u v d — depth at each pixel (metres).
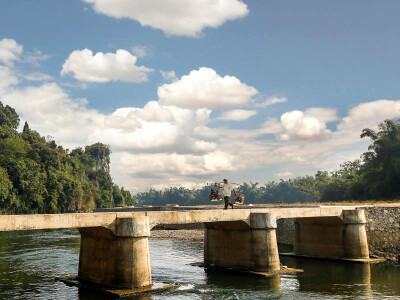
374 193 91.88
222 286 24.50
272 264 27.64
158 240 54.34
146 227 22.25
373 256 34.94
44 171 146.38
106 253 22.92
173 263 33.78
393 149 91.19
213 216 25.80
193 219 24.75
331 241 34.66
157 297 21.42
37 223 18.88
